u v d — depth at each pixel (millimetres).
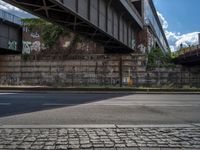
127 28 50469
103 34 35938
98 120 9773
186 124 8820
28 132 7457
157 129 7875
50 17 27484
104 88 32250
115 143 6359
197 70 52844
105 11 35031
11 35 54438
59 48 62312
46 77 54969
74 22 29188
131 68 53656
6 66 56188
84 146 6109
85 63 54938
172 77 52469
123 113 11422
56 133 7336
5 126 8352
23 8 24422
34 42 62219
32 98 18547
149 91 31656
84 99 18219
